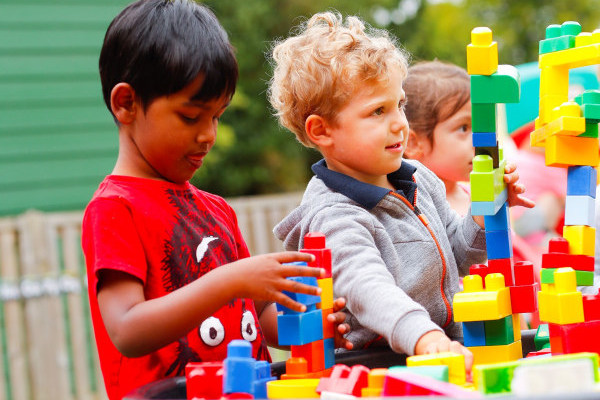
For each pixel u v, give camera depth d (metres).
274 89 2.00
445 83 2.62
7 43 6.26
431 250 1.82
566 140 1.53
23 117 6.27
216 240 1.74
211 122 1.65
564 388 1.04
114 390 1.63
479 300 1.50
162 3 1.67
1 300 5.38
